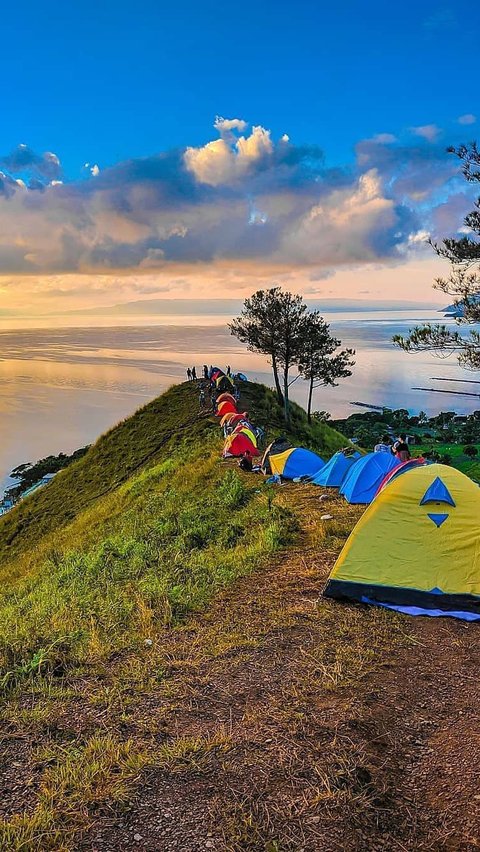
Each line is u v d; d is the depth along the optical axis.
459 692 5.46
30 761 4.49
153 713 5.18
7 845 3.58
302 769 4.30
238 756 4.47
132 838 3.65
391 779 4.23
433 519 8.17
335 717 5.00
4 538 27.34
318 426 38.59
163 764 4.38
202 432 29.67
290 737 4.71
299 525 11.93
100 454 32.88
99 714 5.18
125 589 9.12
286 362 36.81
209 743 4.62
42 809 3.89
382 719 4.99
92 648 6.66
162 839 3.64
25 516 28.81
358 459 16.33
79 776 4.23
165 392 39.00
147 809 3.91
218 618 7.49
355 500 13.95
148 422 34.75
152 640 6.87
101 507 23.92
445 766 4.36
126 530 16.70
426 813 3.89
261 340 36.41
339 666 5.92
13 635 7.04
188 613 7.76
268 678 5.76
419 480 8.52
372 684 5.60
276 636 6.78
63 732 4.90
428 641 6.67
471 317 12.95
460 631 6.96
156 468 25.36
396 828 3.76
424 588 7.72
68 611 8.20
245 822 3.76
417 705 5.24
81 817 3.83
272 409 35.94
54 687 5.73
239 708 5.21
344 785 4.12
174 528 13.49
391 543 8.15
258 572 9.27
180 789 4.11
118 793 4.04
